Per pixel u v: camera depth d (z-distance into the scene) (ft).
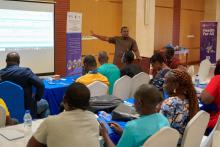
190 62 43.34
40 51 19.65
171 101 8.66
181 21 40.55
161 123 7.15
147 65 23.03
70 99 6.68
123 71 17.40
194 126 7.95
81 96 6.66
